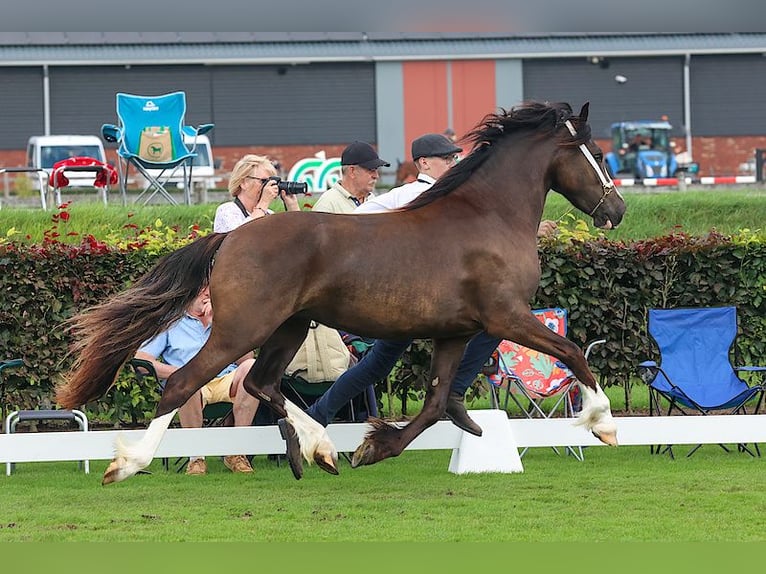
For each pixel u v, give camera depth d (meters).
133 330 10.51
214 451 11.67
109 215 22.50
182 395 10.21
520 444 12.15
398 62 56.22
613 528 9.42
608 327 14.57
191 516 9.98
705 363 13.40
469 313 10.59
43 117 54.47
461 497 10.66
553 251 14.38
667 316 13.52
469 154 11.02
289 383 12.31
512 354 13.38
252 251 10.17
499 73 56.56
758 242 14.63
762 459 12.51
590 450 13.25
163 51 56.38
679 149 57.75
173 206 23.62
